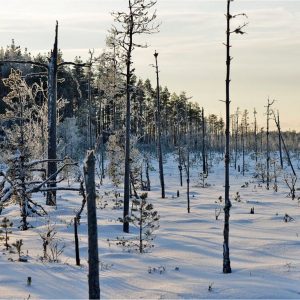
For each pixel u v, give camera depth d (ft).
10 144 77.00
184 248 58.49
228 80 49.08
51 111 87.35
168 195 130.93
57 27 88.38
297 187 159.22
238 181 187.32
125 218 66.13
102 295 38.09
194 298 36.94
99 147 166.71
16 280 40.40
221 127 415.44
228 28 49.01
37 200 101.09
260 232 71.51
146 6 73.51
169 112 336.29
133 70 77.00
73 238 61.98
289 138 419.74
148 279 43.29
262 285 40.04
